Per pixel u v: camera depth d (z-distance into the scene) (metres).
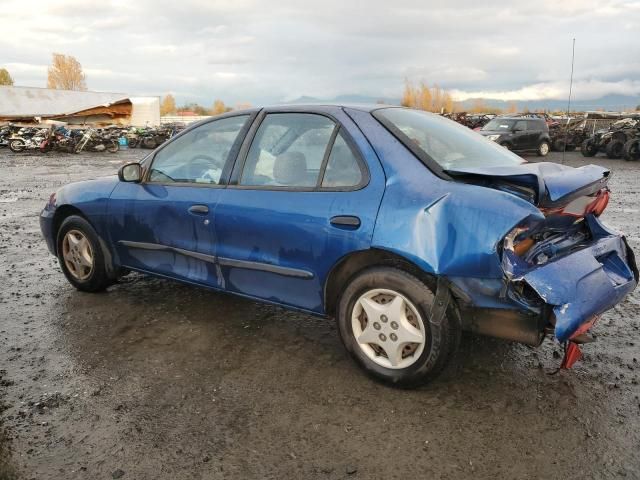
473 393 2.94
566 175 2.89
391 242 2.73
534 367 3.23
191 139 3.87
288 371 3.19
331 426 2.65
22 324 3.90
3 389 2.99
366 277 2.92
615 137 19.45
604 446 2.49
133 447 2.49
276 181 3.32
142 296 4.45
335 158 3.12
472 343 3.55
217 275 3.61
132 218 4.00
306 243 3.08
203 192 3.61
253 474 2.32
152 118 54.66
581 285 2.61
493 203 2.57
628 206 9.19
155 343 3.57
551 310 2.62
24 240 6.75
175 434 2.59
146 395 2.93
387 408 2.80
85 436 2.57
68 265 4.58
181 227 3.72
